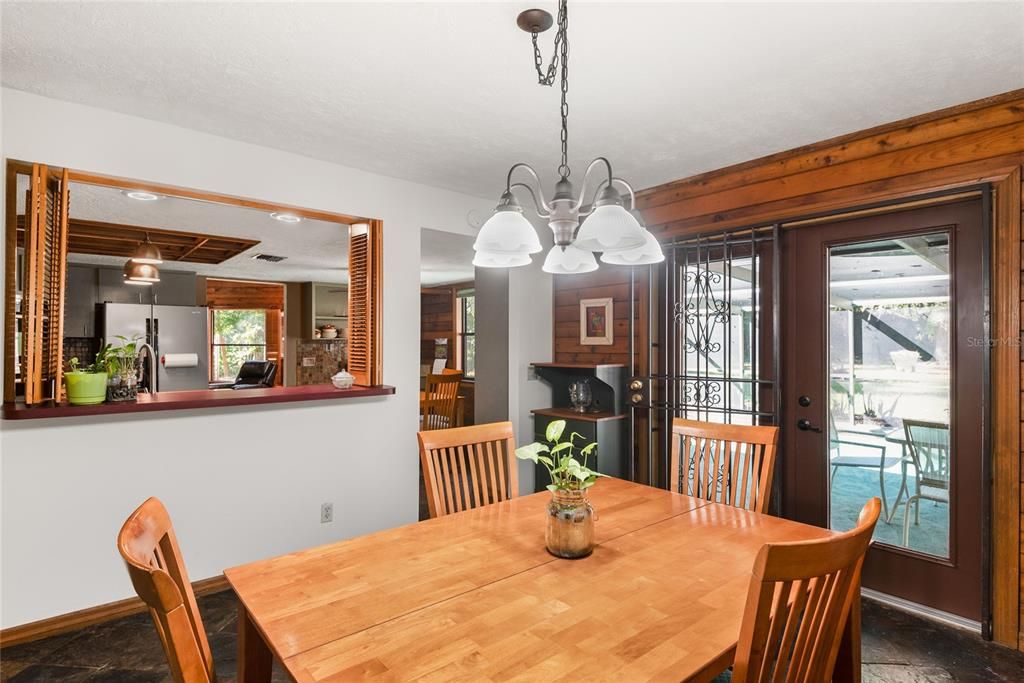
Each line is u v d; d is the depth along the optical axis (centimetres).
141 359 307
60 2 160
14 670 209
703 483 232
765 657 95
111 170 239
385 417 330
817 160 279
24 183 278
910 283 263
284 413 294
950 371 250
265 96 224
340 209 309
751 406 312
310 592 132
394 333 333
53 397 237
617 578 140
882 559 271
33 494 226
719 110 236
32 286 224
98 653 220
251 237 454
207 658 116
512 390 406
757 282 319
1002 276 227
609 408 388
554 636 112
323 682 97
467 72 203
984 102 227
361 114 241
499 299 416
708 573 143
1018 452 223
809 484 297
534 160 303
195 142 260
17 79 210
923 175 245
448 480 214
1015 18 167
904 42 182
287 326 828
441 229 355
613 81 209
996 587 230
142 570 83
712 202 326
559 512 153
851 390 283
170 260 584
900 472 267
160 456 256
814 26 172
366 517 323
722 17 166
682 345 351
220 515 273
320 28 174
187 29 175
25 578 225
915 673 210
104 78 209
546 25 165
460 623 117
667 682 97
